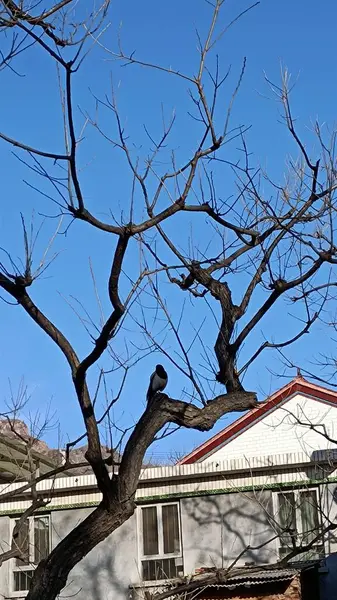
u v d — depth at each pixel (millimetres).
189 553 22250
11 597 23125
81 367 8758
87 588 22609
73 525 23000
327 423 30562
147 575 22438
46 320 9070
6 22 9016
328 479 21844
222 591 19875
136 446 8781
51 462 23297
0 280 8898
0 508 23453
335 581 21109
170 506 22891
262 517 22047
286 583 19734
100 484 8625
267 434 31062
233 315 10023
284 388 30938
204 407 9211
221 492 22531
